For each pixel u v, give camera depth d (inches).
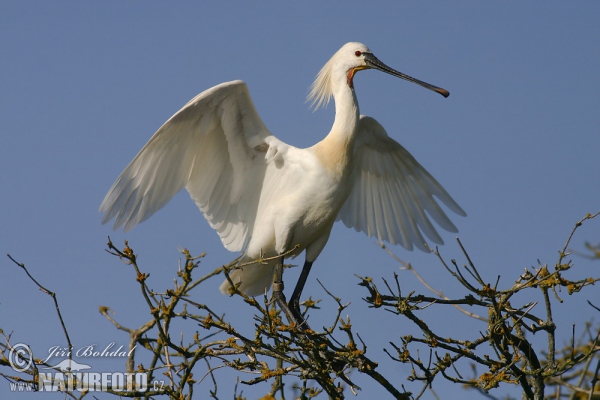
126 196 505.4
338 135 511.2
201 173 523.8
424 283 494.9
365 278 418.0
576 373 518.3
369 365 398.9
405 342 400.8
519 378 404.8
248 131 512.7
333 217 517.3
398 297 403.5
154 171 509.7
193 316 412.8
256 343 392.2
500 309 401.4
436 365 402.9
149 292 383.9
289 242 517.3
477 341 407.2
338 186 506.9
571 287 403.2
